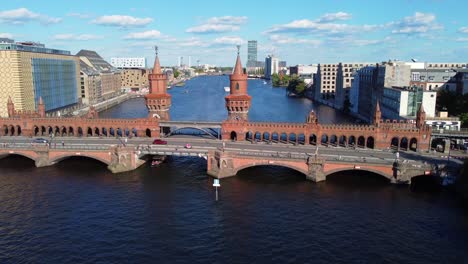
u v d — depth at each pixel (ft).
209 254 189.57
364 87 642.63
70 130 431.43
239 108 388.78
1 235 208.13
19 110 464.65
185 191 275.80
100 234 209.87
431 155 321.11
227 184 290.76
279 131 362.33
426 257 188.44
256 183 292.61
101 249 194.08
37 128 419.33
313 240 203.92
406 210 241.35
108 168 326.85
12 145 344.69
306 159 295.48
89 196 265.13
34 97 528.63
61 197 262.88
